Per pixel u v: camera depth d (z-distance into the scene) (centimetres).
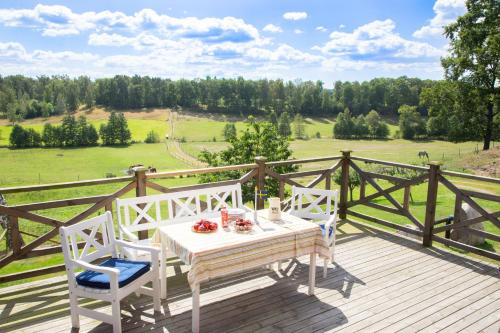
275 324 312
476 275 418
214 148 7375
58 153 7181
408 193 530
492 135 2630
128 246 332
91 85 11869
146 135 8862
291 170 1527
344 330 305
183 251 302
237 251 308
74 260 289
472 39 2328
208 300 352
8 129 9112
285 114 8550
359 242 519
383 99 9844
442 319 326
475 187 1449
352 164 617
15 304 345
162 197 420
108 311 331
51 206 390
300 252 347
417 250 492
